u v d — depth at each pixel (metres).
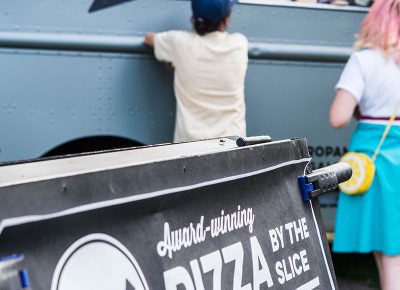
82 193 2.02
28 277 1.84
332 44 5.33
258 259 2.77
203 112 4.68
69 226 1.99
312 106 5.35
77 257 2.00
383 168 4.20
